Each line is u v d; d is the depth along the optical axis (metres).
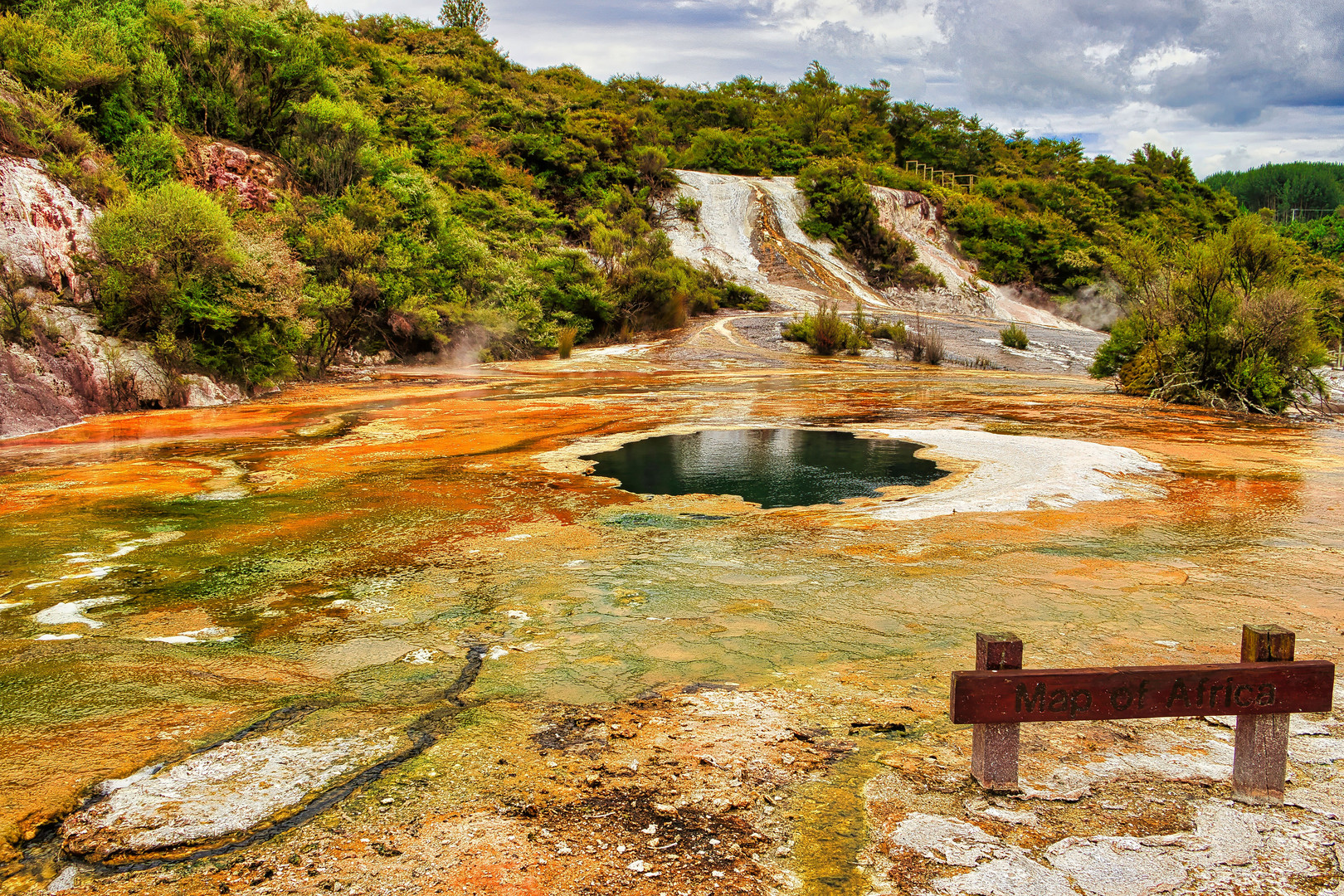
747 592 5.34
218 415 15.05
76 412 14.46
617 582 5.59
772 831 2.76
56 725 3.62
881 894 2.42
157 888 2.50
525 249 32.75
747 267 47.59
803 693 3.88
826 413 14.67
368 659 4.36
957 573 5.68
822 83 91.50
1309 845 2.63
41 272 15.97
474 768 3.22
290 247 22.78
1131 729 3.53
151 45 24.72
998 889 2.42
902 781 3.07
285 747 3.41
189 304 16.73
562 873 2.54
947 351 28.47
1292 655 2.83
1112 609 4.95
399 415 14.76
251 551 6.41
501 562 6.05
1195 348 16.67
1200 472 9.29
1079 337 33.53
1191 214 79.88
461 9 69.56
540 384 20.41
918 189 62.97
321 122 27.22
